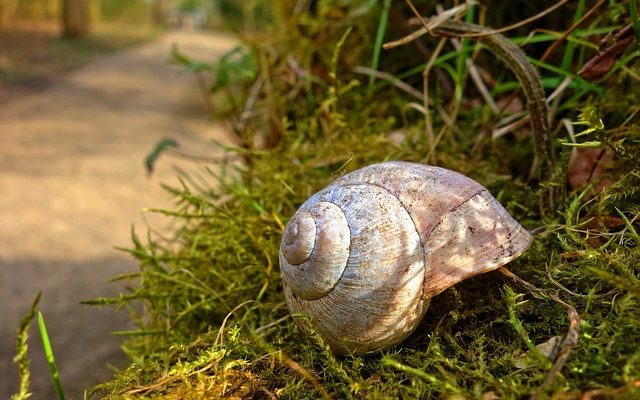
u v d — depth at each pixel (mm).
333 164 157
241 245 133
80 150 542
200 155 503
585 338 81
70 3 1479
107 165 492
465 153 154
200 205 141
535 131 118
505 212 94
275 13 244
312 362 95
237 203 154
